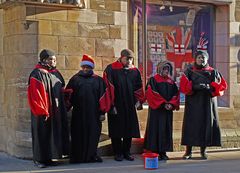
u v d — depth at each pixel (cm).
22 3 796
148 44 934
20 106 819
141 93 828
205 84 814
